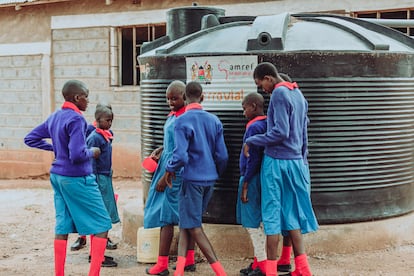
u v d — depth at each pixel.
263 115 5.11
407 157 6.03
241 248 5.69
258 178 5.03
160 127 6.09
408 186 6.09
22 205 9.47
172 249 5.87
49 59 13.25
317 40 5.67
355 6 9.84
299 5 10.32
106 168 5.92
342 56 5.54
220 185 5.74
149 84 6.17
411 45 6.31
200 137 4.90
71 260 5.90
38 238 6.98
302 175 4.85
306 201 4.89
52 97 13.34
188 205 4.87
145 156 6.33
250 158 4.95
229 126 5.64
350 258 5.59
